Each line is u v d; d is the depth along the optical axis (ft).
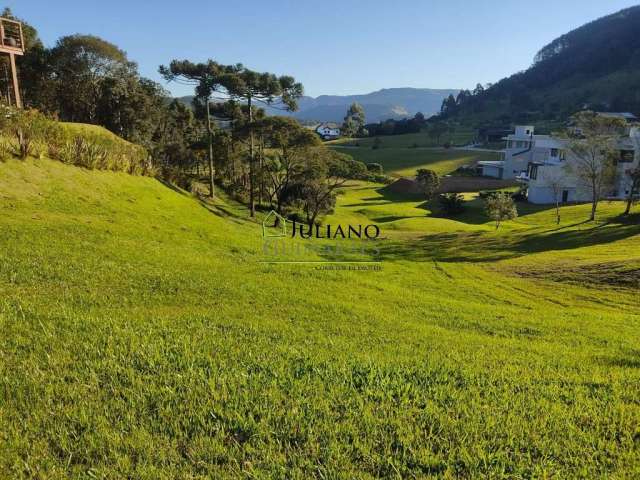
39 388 12.02
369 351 19.24
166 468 9.22
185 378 13.28
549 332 30.94
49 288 24.79
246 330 21.02
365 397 12.91
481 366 18.20
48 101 136.46
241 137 120.78
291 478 9.15
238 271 40.91
